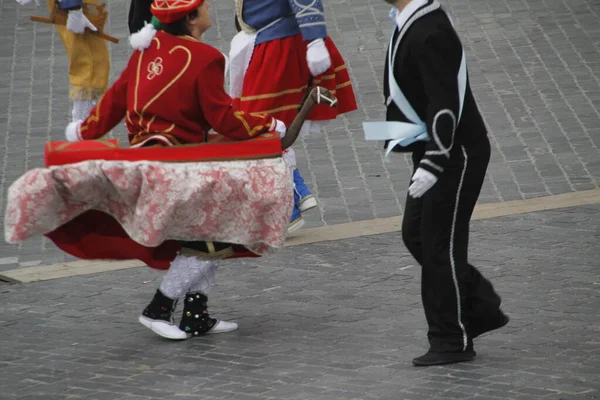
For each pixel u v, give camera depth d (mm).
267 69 25062
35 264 25562
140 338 20766
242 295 22984
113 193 18641
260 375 18719
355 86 36969
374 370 18781
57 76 38250
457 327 18859
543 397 17328
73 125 20031
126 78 19703
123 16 43031
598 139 32250
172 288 20266
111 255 19609
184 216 18781
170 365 19344
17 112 35281
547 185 29328
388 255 25141
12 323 21719
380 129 18266
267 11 24984
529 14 42719
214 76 19047
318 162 31562
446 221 18344
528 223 26672
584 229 26141
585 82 36531
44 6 44812
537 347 19609
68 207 18562
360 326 21062
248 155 19062
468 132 18172
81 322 21734
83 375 18953
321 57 24516
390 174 30562
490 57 38875
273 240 19188
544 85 36438
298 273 24188
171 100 18984
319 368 18969
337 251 25484
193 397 17828
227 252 19984
